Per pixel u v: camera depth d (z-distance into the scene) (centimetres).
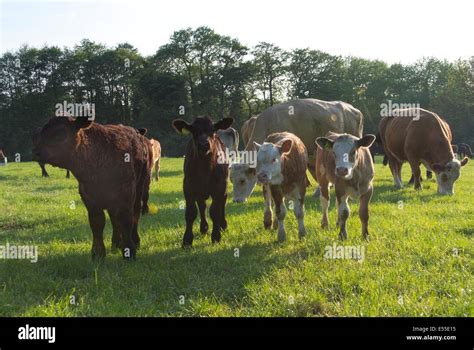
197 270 656
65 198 1412
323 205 902
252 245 790
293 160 803
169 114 5797
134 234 788
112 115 6669
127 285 597
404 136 1518
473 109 6475
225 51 6825
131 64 6762
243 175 1070
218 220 827
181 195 1479
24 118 6525
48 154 629
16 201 1349
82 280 616
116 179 680
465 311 482
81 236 881
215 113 6538
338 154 748
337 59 7525
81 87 6900
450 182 1379
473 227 870
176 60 6762
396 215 998
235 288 577
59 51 7000
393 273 601
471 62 6869
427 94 8212
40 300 549
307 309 506
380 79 8231
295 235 848
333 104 1463
